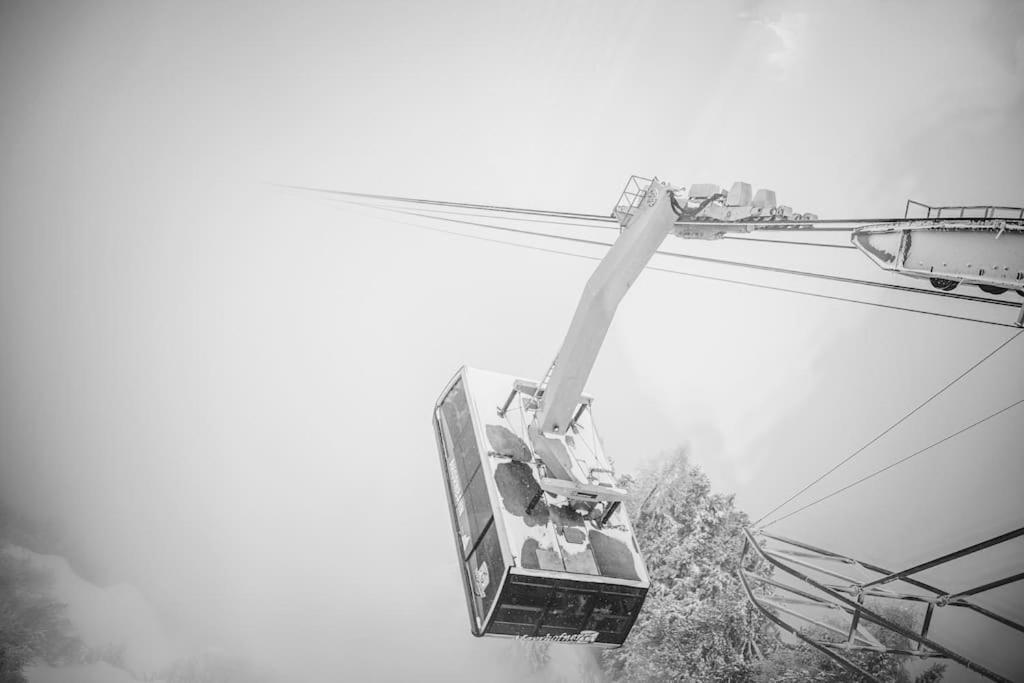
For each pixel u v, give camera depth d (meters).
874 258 8.50
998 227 7.45
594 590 10.61
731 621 26.72
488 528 10.65
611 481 11.45
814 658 25.92
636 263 9.79
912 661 25.94
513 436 11.49
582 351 10.33
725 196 9.30
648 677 26.22
